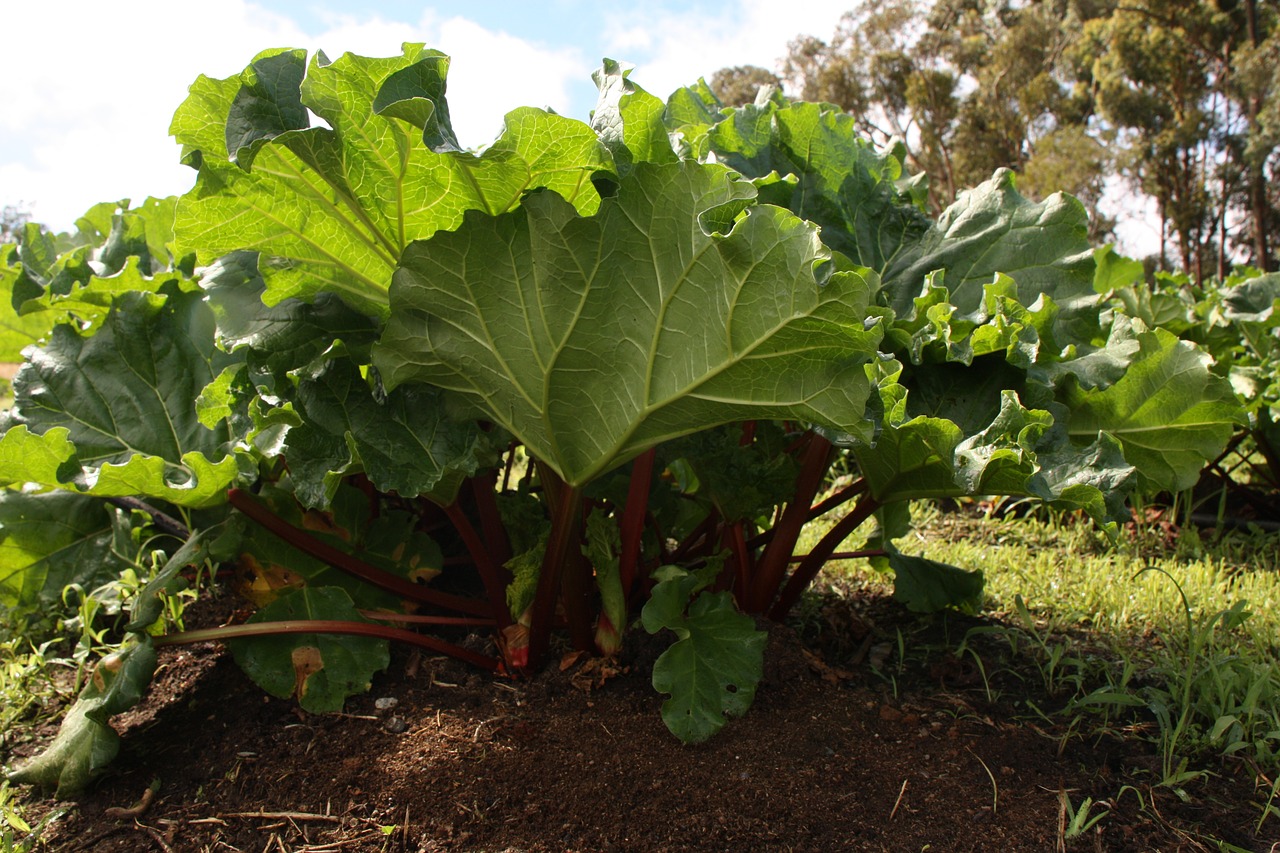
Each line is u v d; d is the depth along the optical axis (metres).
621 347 1.75
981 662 2.38
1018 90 34.44
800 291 1.53
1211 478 4.56
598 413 1.86
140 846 1.78
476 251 1.65
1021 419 1.80
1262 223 28.47
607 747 1.92
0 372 13.90
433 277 1.68
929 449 1.94
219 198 1.79
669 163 1.57
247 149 1.59
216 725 2.13
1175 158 30.23
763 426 2.33
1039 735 2.07
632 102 1.77
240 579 2.35
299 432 1.90
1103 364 2.23
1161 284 6.01
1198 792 1.89
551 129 1.58
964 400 2.09
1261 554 3.75
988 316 2.19
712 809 1.75
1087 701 2.07
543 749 1.92
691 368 1.73
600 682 2.13
